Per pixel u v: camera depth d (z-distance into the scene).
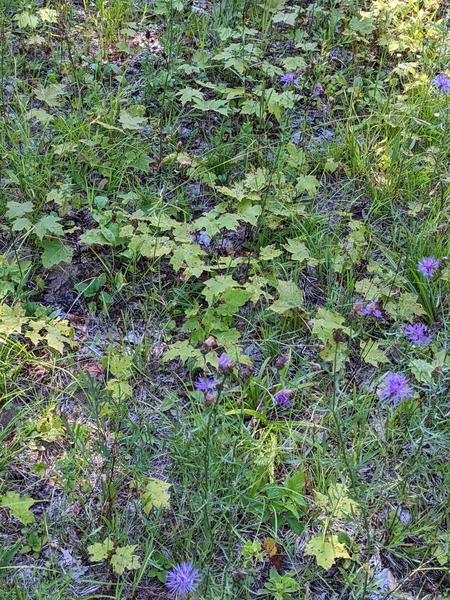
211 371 0.75
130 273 0.84
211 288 0.76
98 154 0.95
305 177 0.90
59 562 0.60
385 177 0.94
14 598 0.57
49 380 0.74
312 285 0.85
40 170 0.91
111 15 1.14
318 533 0.62
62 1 1.16
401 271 0.84
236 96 1.04
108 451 0.64
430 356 0.77
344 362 0.75
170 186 0.93
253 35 1.15
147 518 0.63
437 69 1.10
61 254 0.83
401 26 1.13
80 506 0.64
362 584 0.60
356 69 1.11
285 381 0.72
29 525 0.62
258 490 0.64
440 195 0.92
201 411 0.71
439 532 0.64
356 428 0.70
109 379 0.74
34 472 0.66
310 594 0.60
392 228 0.90
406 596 0.60
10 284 0.79
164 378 0.75
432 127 0.97
